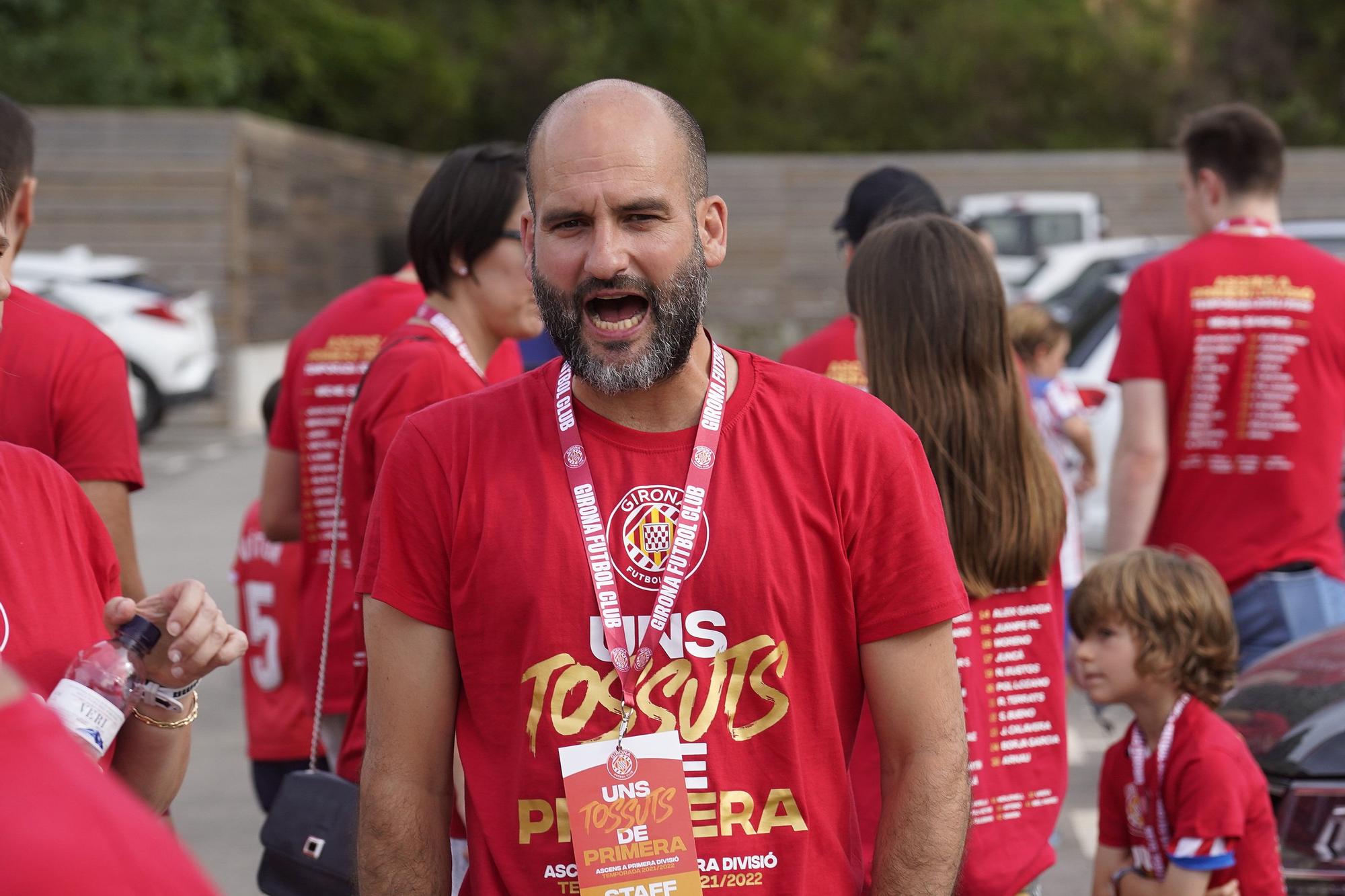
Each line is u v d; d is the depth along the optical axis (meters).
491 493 1.95
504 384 2.05
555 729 1.89
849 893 1.94
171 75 28.41
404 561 1.97
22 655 1.88
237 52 31.62
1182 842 2.95
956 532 2.67
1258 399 3.95
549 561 1.91
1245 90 37.50
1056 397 6.16
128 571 2.81
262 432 17.34
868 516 1.97
